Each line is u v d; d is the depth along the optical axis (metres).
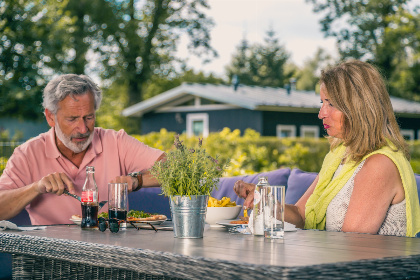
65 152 3.19
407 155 2.50
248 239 1.96
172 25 31.36
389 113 2.50
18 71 21.94
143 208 3.66
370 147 2.48
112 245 1.77
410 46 29.83
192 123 21.98
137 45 30.53
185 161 2.02
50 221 3.12
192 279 1.51
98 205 2.43
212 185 2.04
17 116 23.05
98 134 3.33
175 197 2.00
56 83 2.99
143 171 3.19
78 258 1.87
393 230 2.38
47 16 22.55
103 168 3.27
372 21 31.42
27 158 3.14
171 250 1.64
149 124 23.66
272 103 19.14
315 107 19.91
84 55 28.75
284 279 1.31
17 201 2.77
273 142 14.73
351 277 1.42
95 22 29.58
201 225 2.01
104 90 31.52
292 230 2.21
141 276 1.95
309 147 15.20
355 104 2.47
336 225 2.54
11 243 2.14
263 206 2.01
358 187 2.39
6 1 21.64
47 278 2.22
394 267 1.50
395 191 2.38
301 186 3.31
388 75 31.55
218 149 11.34
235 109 20.31
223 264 1.43
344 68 2.54
